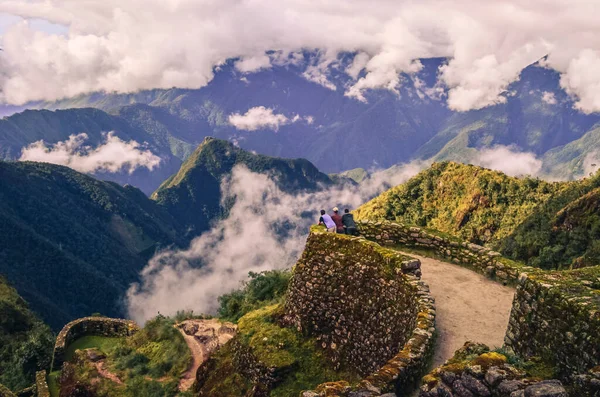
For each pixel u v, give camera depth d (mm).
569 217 54812
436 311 13891
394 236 20188
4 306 59125
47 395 28969
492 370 8117
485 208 88375
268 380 16359
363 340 15242
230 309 27453
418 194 103625
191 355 24734
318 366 16391
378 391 8977
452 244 18438
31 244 196625
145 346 28016
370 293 15570
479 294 15250
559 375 8711
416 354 10500
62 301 178875
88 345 37781
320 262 17797
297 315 18156
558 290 9438
